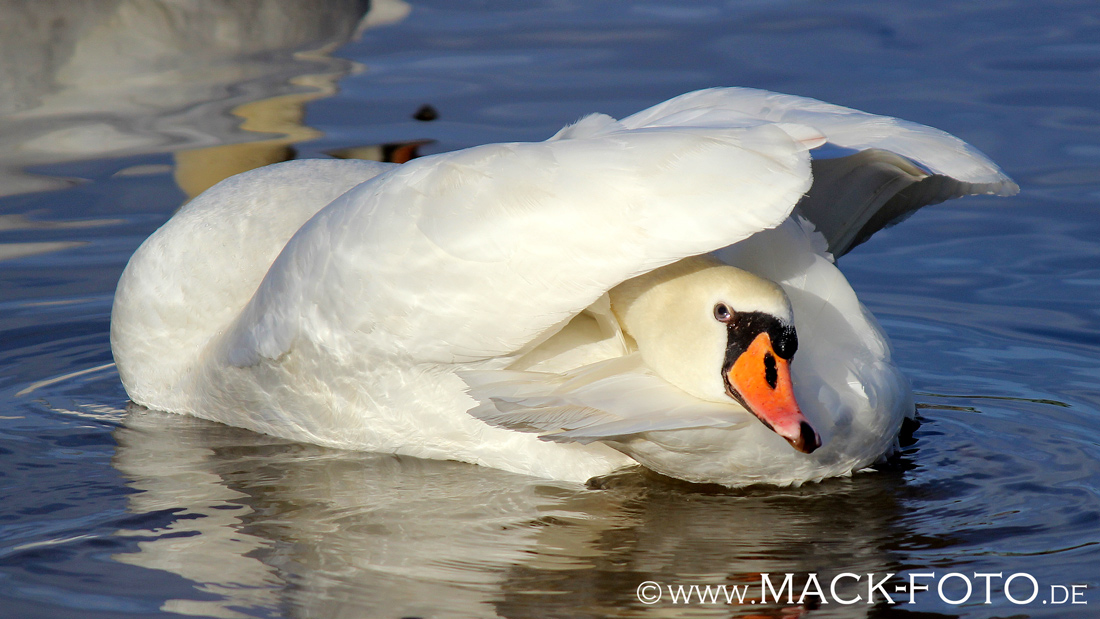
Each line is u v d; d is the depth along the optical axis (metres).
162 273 11.87
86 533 9.15
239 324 10.91
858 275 14.91
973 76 20.95
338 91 20.92
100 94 20.59
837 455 9.51
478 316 9.16
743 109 10.23
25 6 23.56
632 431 8.55
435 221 9.17
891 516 9.25
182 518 9.41
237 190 12.23
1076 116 19.03
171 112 19.83
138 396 12.12
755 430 9.12
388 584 8.35
